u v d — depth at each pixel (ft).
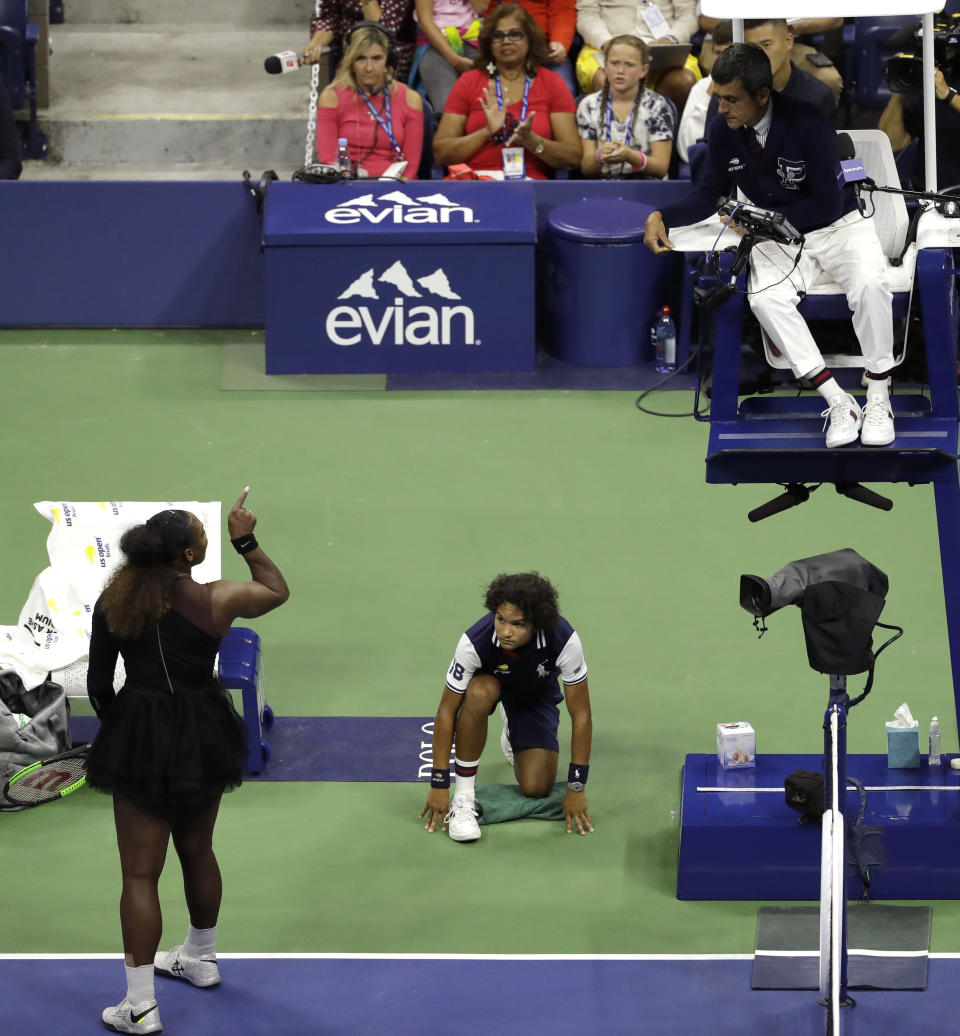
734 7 79.51
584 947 79.20
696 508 121.49
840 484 79.87
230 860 85.71
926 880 82.17
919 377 87.25
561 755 94.02
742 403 83.82
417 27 163.94
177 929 80.69
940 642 104.22
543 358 146.61
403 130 149.69
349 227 140.15
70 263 150.10
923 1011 74.23
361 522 119.96
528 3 159.02
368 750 94.84
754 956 78.13
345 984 76.69
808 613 72.13
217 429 134.00
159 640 70.28
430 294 141.69
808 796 81.46
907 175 136.26
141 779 70.13
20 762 90.17
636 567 113.80
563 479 125.90
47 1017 74.54
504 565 114.42
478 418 135.95
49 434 132.87
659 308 143.95
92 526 101.91
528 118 148.97
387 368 143.64
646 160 149.48
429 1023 73.92
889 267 83.15
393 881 84.07
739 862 82.12
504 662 85.46
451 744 87.35
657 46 153.58
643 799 90.33
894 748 86.17
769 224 76.74
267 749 93.35
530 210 142.31
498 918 81.30
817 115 77.97
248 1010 75.00
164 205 148.66
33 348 148.25
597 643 104.99
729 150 80.94
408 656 104.06
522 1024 73.82
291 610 109.09
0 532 118.01
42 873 84.79
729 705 98.48
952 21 128.98
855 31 157.79
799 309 81.46
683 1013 74.54
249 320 152.56
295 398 139.54
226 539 117.29
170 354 147.43
